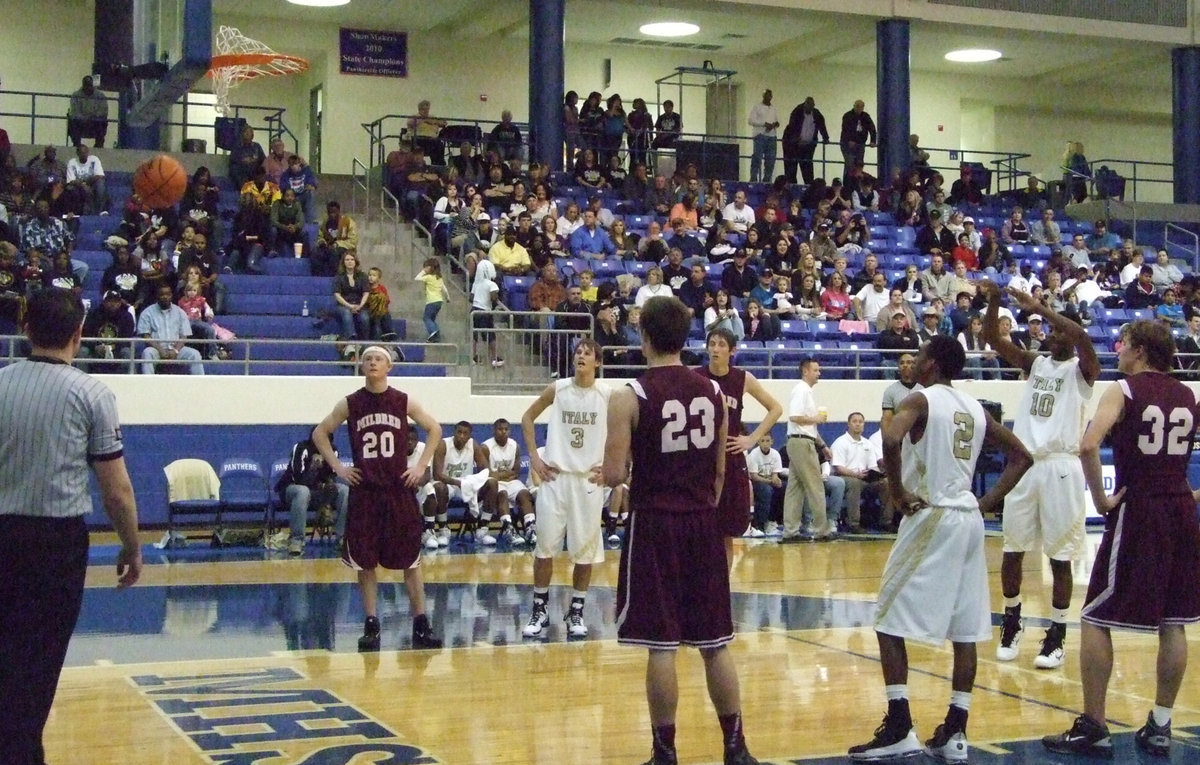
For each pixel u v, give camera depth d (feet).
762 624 30.68
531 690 23.39
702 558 17.33
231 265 57.67
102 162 64.64
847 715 21.74
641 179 72.13
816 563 42.19
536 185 65.51
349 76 77.87
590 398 28.84
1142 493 19.47
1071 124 95.91
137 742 19.54
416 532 27.40
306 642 27.99
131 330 50.21
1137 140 97.55
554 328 55.36
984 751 19.39
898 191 75.92
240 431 49.42
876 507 52.95
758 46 84.84
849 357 60.49
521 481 49.11
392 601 33.76
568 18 77.77
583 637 28.81
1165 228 82.28
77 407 14.89
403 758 18.72
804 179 78.84
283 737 19.86
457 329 57.62
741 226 69.21
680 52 85.81
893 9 76.79
